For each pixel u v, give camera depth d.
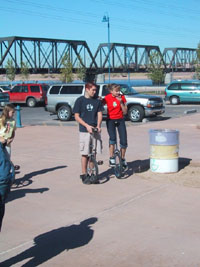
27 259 4.64
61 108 20.97
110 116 8.37
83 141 7.77
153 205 6.54
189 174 8.40
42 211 6.34
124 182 7.98
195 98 31.45
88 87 7.68
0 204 4.36
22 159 10.41
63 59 59.94
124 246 4.95
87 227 5.62
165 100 32.62
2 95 30.56
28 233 5.45
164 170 8.43
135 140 13.44
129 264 4.47
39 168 9.34
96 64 75.31
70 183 8.00
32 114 25.91
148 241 5.08
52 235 5.35
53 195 7.20
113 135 8.41
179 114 23.69
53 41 69.31
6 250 4.90
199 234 5.29
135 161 9.91
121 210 6.32
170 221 5.79
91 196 7.10
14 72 64.19
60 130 16.12
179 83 32.03
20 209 6.45
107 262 4.54
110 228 5.56
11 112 7.38
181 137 14.02
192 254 4.68
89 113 7.68
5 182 4.34
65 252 4.81
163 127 17.03
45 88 34.00
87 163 8.03
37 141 13.39
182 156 10.45
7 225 5.76
